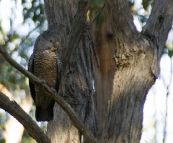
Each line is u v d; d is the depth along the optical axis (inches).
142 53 392.8
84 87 457.1
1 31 756.6
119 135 370.6
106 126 378.0
